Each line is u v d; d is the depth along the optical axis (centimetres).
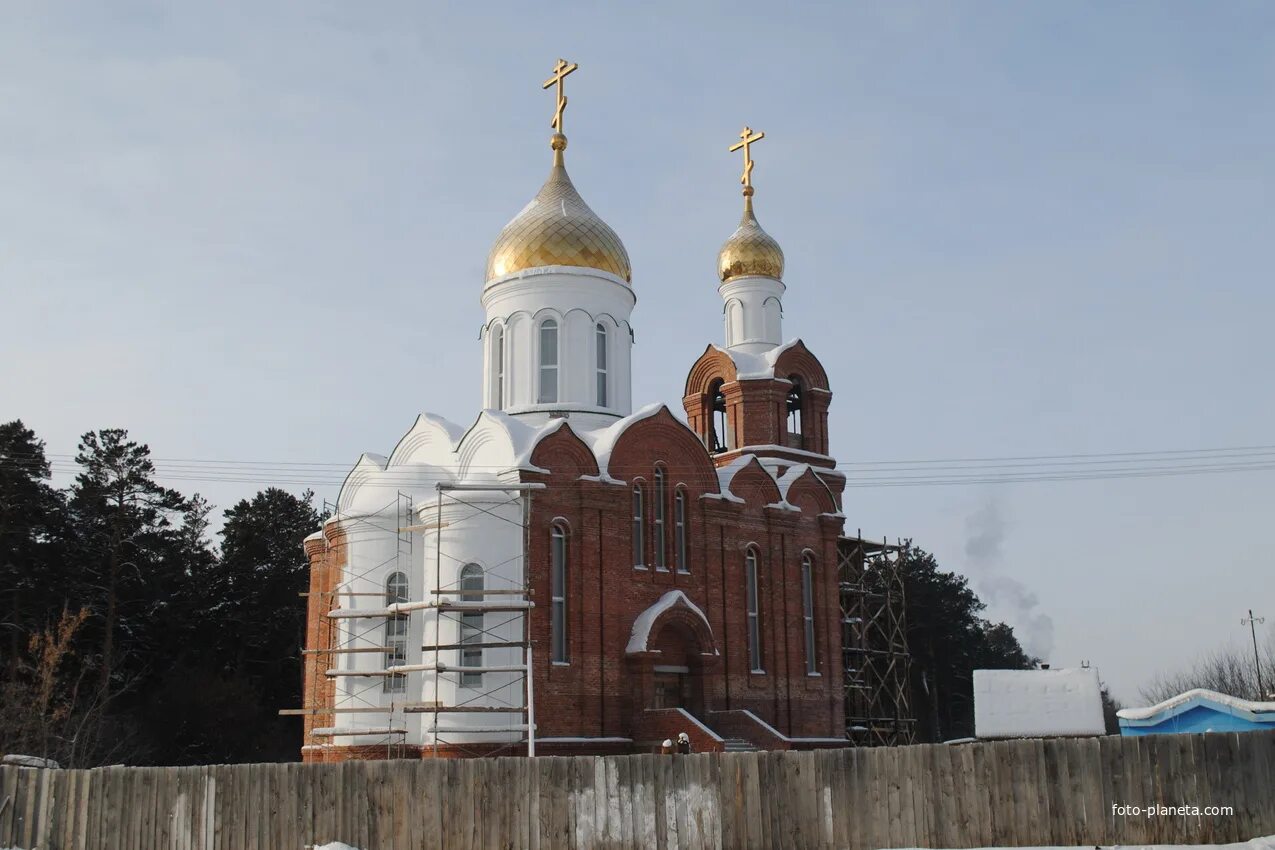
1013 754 2066
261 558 7438
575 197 4891
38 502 6172
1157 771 2016
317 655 4306
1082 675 3703
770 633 4572
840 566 5512
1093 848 1998
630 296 4869
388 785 2369
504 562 3853
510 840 2280
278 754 6450
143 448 6900
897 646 5922
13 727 4584
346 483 4459
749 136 5591
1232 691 9894
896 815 2100
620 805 2239
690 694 4188
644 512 4247
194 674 6412
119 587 6631
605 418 4631
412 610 3919
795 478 4866
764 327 5384
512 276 4697
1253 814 1989
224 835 2481
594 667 3925
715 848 2173
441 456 4338
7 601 6053
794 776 2166
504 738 3725
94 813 2667
